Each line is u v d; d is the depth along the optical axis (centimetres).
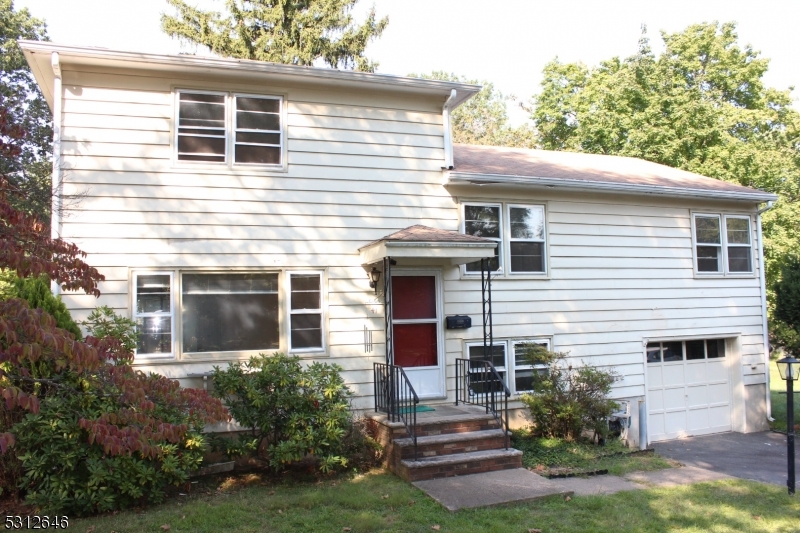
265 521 706
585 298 1307
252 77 1041
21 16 2222
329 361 1059
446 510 749
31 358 383
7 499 769
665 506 805
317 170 1080
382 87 1110
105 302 955
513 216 1252
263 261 1037
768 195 1497
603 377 1176
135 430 429
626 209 1376
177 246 996
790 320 1655
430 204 1158
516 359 1230
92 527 680
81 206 949
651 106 2494
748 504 837
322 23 2411
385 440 955
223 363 1002
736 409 1516
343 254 1085
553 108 2995
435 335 1152
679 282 1433
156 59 966
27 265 447
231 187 1030
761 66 2705
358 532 675
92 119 969
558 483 906
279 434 920
